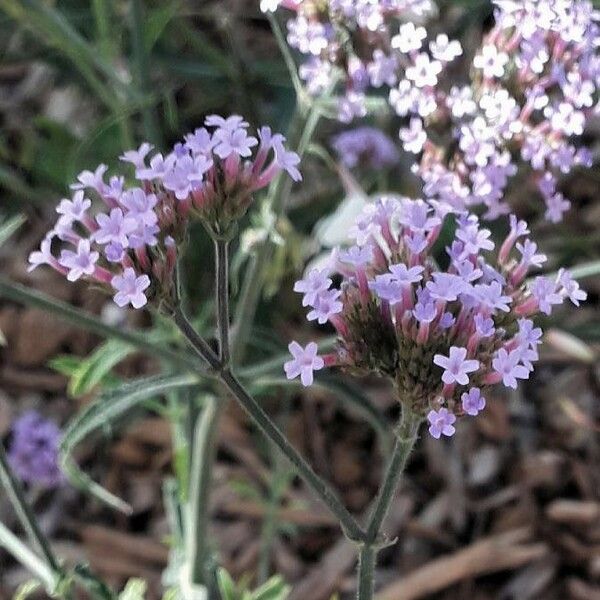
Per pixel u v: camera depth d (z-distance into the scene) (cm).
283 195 21
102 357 21
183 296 19
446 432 14
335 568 31
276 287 29
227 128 15
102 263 15
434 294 14
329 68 19
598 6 23
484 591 30
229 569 31
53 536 31
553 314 31
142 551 31
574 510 31
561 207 19
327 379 21
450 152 18
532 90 17
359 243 15
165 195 15
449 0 26
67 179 29
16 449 29
